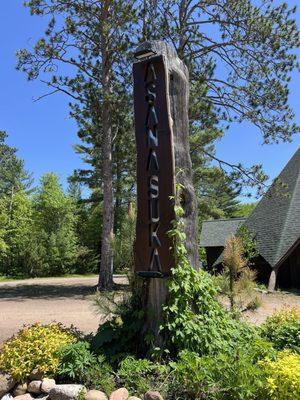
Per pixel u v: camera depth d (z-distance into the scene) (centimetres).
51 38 1812
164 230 512
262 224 2136
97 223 3975
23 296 1753
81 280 2841
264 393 389
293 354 460
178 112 542
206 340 487
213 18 1886
